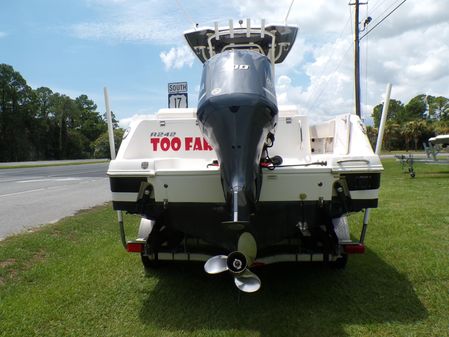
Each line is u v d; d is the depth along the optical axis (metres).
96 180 19.72
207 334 3.19
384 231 6.36
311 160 4.27
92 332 3.24
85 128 101.88
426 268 4.55
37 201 11.30
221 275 4.57
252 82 2.98
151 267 4.77
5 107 77.69
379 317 3.41
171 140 4.58
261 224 3.69
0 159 75.19
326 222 3.89
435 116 95.56
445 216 7.51
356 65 20.48
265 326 3.31
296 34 5.14
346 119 4.25
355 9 20.25
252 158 2.86
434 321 3.31
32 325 3.35
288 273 4.57
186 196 3.62
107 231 6.95
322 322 3.35
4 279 4.49
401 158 19.97
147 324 3.38
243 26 5.05
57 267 4.87
